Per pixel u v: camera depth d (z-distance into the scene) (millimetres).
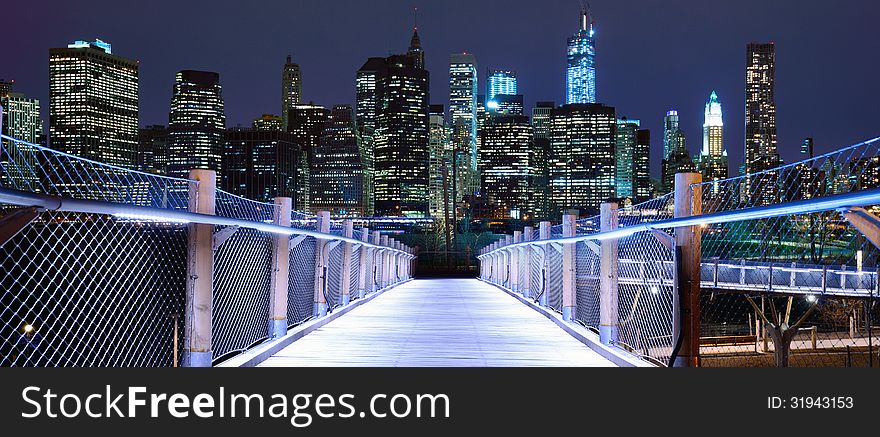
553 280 10805
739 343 25641
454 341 7496
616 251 6500
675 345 4254
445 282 23828
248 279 6641
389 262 18359
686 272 4199
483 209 154875
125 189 3920
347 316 10398
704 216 3543
